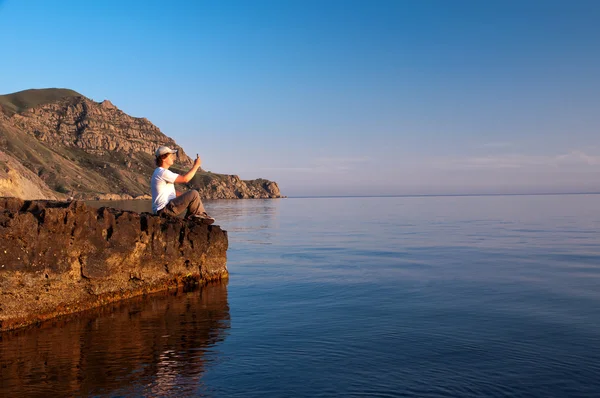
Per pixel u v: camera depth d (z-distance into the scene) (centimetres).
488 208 6744
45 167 18150
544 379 505
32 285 782
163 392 484
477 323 728
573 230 2655
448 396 468
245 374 531
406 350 605
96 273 890
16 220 757
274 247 1944
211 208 8394
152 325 759
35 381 519
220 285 1113
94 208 904
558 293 945
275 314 813
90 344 657
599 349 596
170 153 1131
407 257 1555
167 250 1059
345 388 489
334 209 7462
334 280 1143
